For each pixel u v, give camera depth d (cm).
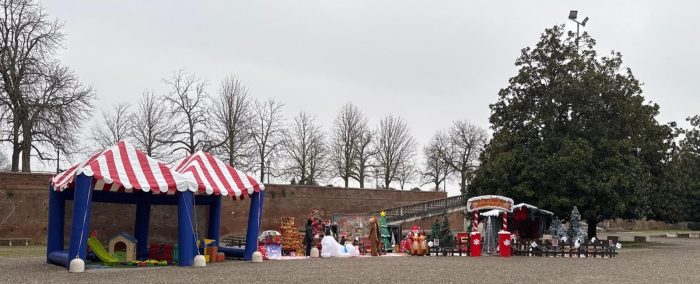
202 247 2555
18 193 4359
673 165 4669
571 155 4088
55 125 4725
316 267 2231
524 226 3706
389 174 8369
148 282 1662
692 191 7256
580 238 3250
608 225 8606
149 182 2177
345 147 7962
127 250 2298
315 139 7869
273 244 2797
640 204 4259
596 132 4303
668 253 3462
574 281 1794
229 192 2433
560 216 4197
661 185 4562
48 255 2352
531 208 3469
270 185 5878
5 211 4300
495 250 3259
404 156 8538
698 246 4444
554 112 4419
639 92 4553
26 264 2319
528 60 4659
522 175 4259
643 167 4378
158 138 6262
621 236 6531
